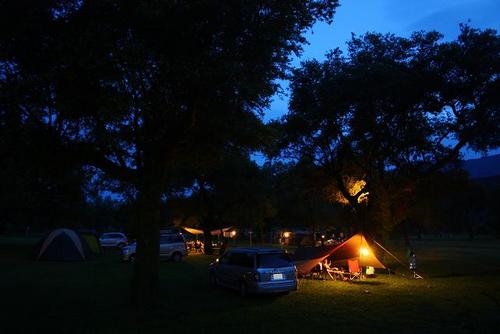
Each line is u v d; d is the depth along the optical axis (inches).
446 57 848.3
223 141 504.4
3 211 1727.4
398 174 1016.2
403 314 477.1
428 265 1067.9
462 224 3248.0
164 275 842.8
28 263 1092.5
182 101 449.4
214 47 432.5
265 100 480.1
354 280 768.9
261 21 426.9
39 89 409.1
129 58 394.9
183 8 403.5
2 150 438.0
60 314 461.7
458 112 897.5
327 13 470.3
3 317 447.5
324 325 424.2
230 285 629.0
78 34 390.6
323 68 989.2
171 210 1496.1
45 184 1494.8
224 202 1419.8
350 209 1177.4
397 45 953.5
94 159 484.4
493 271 925.2
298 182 1304.1
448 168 1093.1
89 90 404.8
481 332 392.8
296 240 2485.2
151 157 496.1
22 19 392.5
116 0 406.0
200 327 410.9
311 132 993.5
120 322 426.6
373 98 898.1
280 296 599.5
